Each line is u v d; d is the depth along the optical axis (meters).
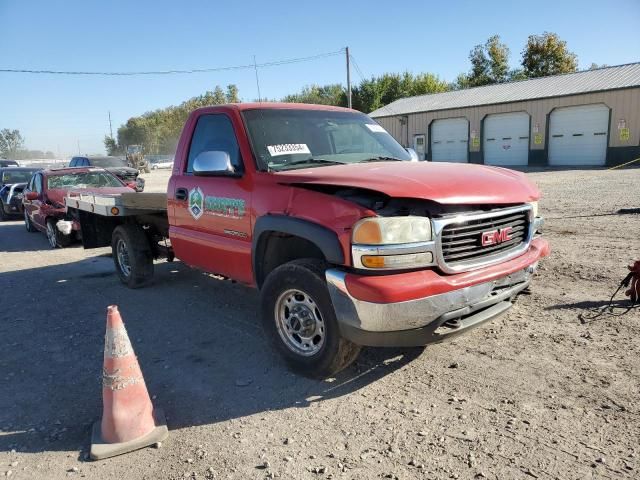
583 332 4.54
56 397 3.91
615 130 26.83
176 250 5.53
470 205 3.59
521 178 4.31
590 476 2.70
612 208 11.25
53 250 10.49
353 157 4.84
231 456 3.05
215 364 4.37
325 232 3.51
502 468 2.80
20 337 5.27
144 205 6.01
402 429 3.23
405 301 3.22
